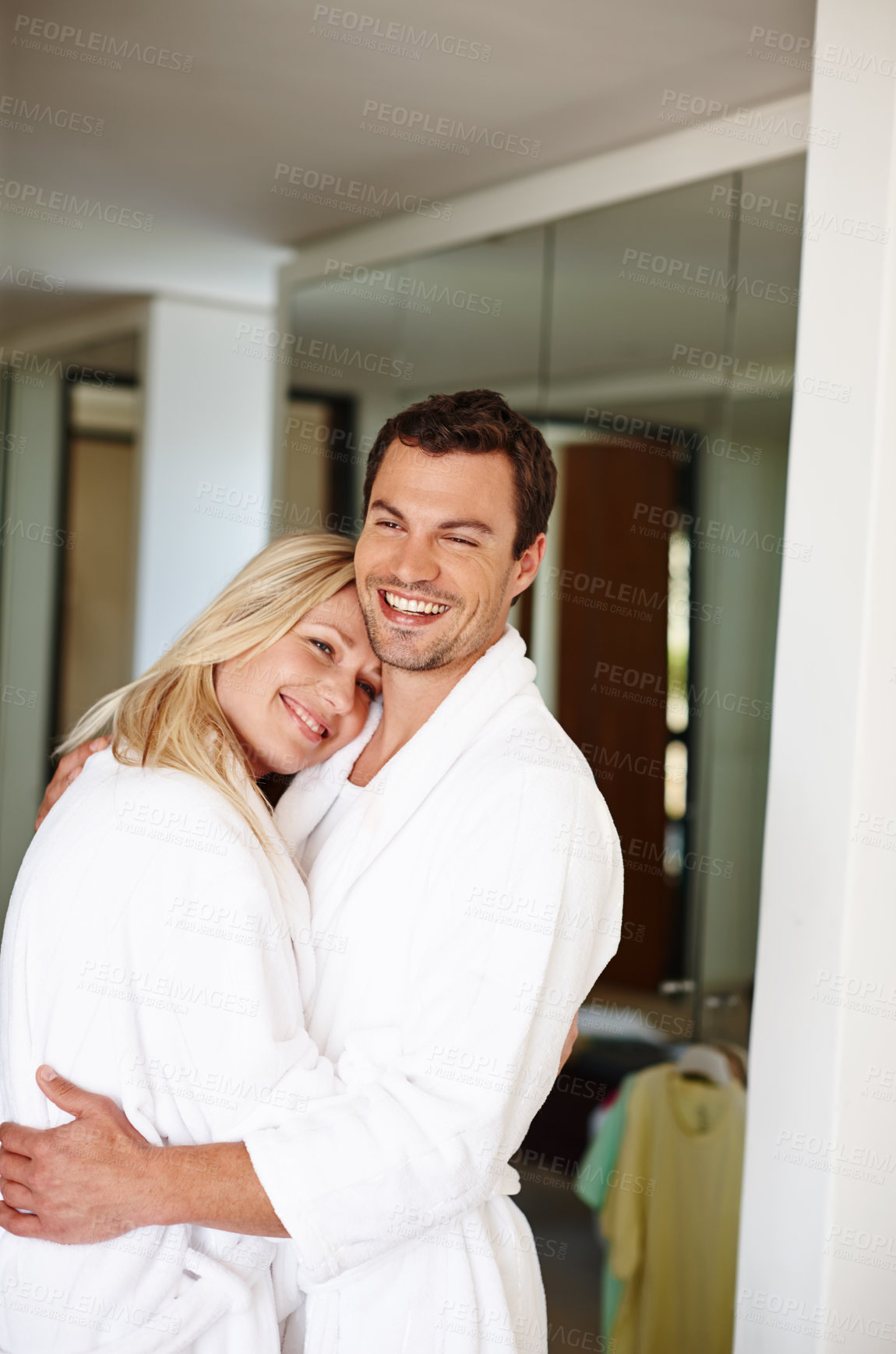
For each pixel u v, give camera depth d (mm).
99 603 5258
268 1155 1162
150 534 4645
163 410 4648
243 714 1449
